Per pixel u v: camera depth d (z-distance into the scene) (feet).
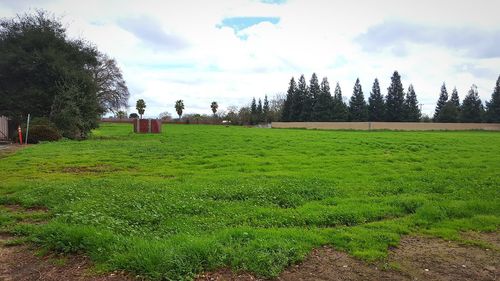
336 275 17.13
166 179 40.88
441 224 25.27
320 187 35.40
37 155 62.13
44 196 29.76
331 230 23.04
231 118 332.19
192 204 27.35
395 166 52.21
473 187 37.04
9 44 113.29
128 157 61.77
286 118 325.21
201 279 16.15
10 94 108.78
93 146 81.05
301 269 17.63
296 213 26.25
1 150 72.90
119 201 27.63
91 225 21.02
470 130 224.33
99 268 16.83
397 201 30.09
